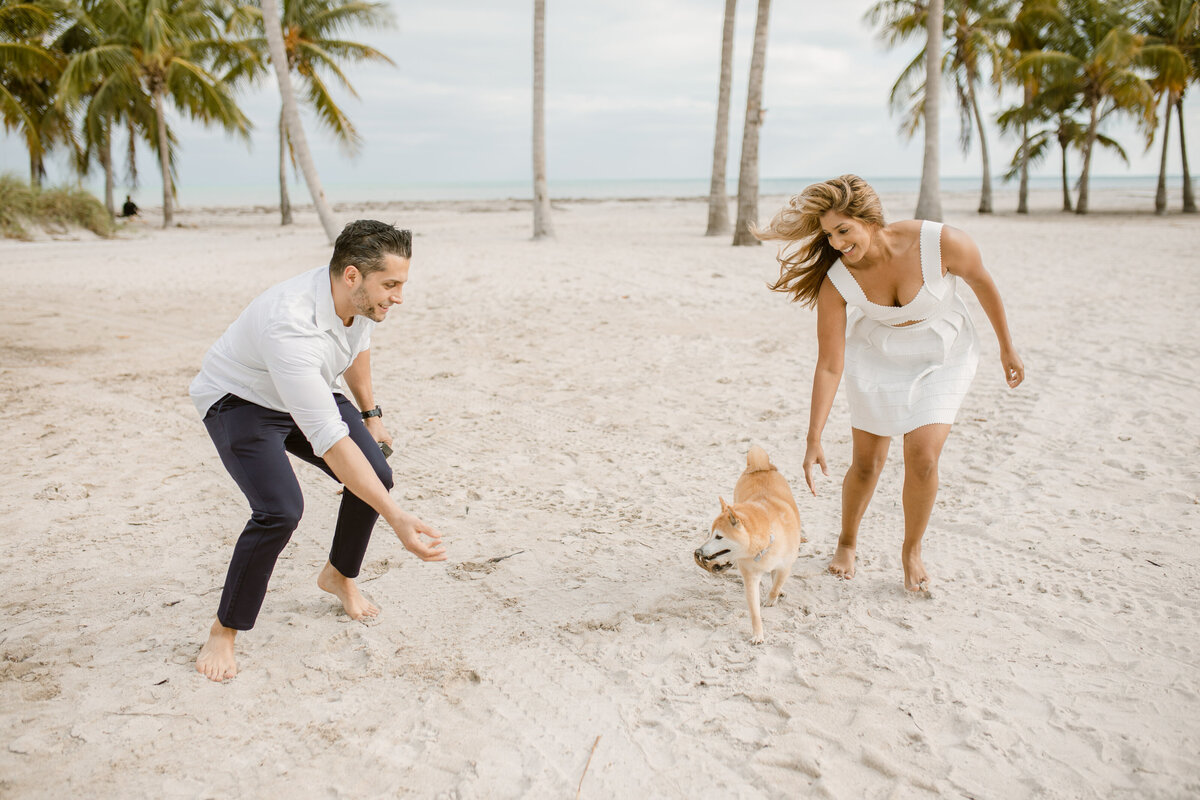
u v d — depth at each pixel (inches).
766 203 1699.1
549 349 330.3
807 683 113.7
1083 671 114.3
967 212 1435.8
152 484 193.5
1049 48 1290.6
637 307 410.3
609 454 213.5
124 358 319.0
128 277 543.2
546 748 102.2
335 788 95.3
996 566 146.5
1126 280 457.1
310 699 112.6
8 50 930.1
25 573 148.6
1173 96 1262.3
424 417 246.4
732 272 521.3
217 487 192.1
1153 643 120.0
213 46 1131.9
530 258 608.7
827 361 136.3
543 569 150.6
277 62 676.1
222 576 148.6
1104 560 146.4
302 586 145.0
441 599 139.9
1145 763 96.0
